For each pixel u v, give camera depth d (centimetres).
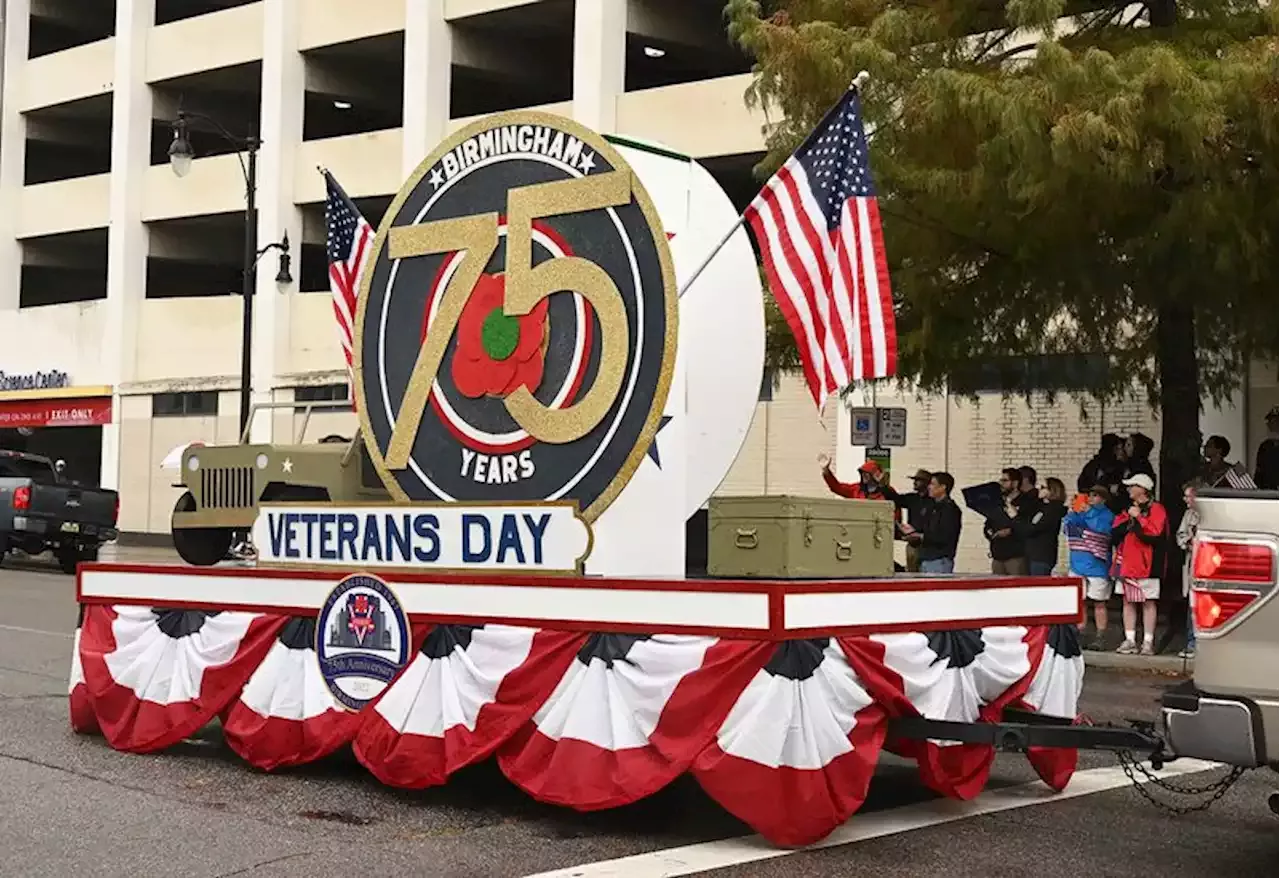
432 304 871
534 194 817
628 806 764
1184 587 1562
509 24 3072
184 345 3500
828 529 751
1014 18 1462
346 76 3406
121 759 891
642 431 756
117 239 3600
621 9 2809
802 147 795
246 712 853
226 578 873
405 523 801
